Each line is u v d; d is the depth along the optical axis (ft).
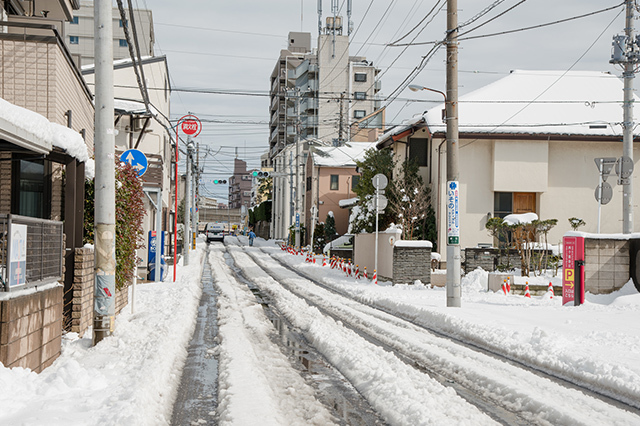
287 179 231.30
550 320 42.73
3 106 24.89
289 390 23.99
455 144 53.52
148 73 118.42
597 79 112.06
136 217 47.16
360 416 20.90
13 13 53.57
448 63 54.13
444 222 95.66
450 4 53.21
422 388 23.56
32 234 24.81
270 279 83.82
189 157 111.86
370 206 109.50
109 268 32.63
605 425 19.13
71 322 34.32
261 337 36.86
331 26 274.77
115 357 28.45
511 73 114.32
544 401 21.61
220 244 226.99
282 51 330.13
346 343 33.32
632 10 65.21
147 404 20.45
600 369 26.45
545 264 72.74
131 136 105.19
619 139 97.25
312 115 268.82
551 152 99.19
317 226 170.60
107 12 32.40
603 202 67.77
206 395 23.85
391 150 119.96
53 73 37.19
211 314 49.11
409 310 50.85
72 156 34.35
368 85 274.77
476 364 28.99
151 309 48.11
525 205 99.35
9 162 36.58
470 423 19.17
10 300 21.54
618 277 53.67
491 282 67.36
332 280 83.51
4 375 20.48
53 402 19.85
